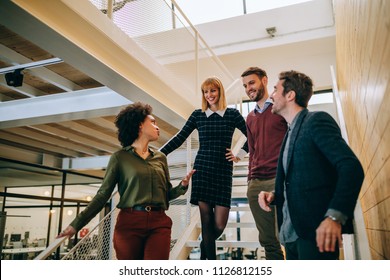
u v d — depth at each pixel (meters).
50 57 3.23
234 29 6.86
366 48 1.74
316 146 1.20
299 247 1.22
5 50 3.03
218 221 2.12
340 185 1.02
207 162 2.14
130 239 1.63
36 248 6.88
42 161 6.82
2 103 4.09
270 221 1.98
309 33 6.27
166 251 1.67
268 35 6.58
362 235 1.57
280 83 1.41
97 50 2.66
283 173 1.37
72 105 3.80
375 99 1.57
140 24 3.82
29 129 5.41
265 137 2.00
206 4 7.27
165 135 5.94
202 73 6.83
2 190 6.23
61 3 2.28
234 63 7.25
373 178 1.96
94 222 7.08
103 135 5.71
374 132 1.72
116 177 1.73
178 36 5.07
